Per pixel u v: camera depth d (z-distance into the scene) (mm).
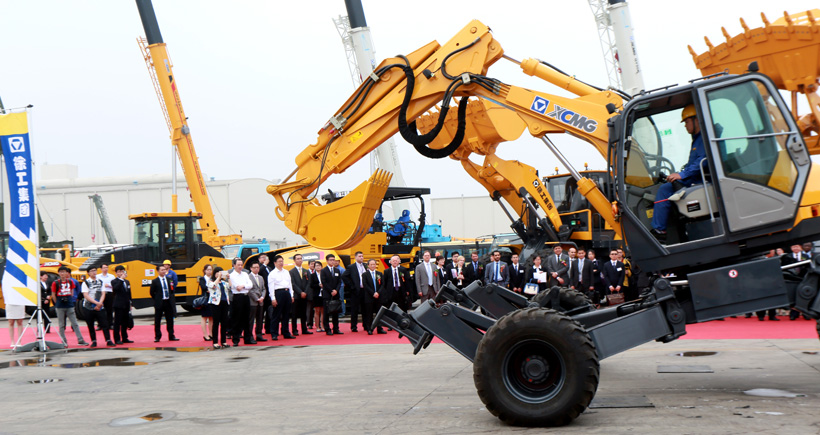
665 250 7117
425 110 9992
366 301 16094
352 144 10430
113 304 15375
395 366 10664
